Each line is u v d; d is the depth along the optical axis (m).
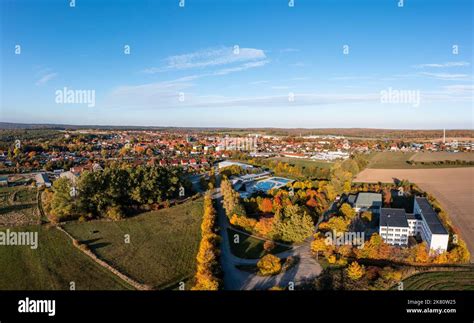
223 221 121.19
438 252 92.94
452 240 100.06
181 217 125.69
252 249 98.06
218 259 89.19
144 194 135.12
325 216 126.94
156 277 80.56
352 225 112.94
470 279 80.62
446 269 85.31
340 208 127.06
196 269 84.81
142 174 143.50
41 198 147.62
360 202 136.00
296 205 116.44
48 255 92.31
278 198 134.25
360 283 77.69
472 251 97.88
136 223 119.06
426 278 80.94
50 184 168.62
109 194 127.88
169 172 153.88
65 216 121.00
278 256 93.69
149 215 128.12
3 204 139.38
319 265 87.69
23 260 89.19
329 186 153.88
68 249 96.44
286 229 102.94
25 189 163.75
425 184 180.25
